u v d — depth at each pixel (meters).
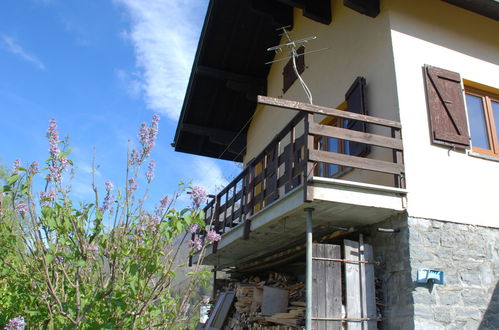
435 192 5.36
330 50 7.82
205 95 11.52
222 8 9.88
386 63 5.99
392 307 5.05
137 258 2.97
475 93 6.55
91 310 3.03
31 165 2.94
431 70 5.95
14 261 3.16
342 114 5.14
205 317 10.81
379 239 5.45
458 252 5.20
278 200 5.55
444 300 4.89
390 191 5.05
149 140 3.32
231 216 7.72
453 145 5.68
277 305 6.94
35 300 3.07
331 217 5.44
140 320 3.10
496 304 5.16
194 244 3.30
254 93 10.98
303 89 8.71
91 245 3.00
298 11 9.63
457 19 6.55
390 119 5.71
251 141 11.73
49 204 2.99
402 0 6.26
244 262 9.43
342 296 5.24
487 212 5.61
